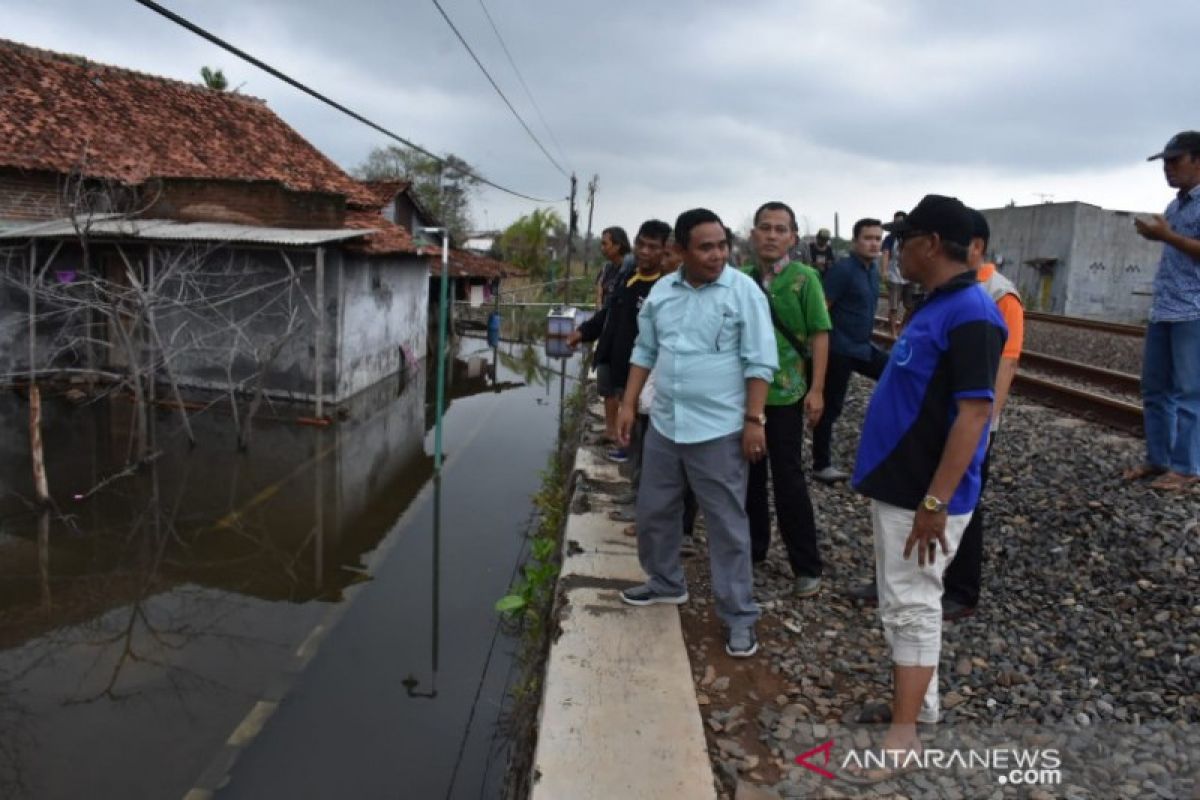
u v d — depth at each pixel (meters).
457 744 4.95
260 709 5.34
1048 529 5.06
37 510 9.05
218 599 7.12
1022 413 8.33
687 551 5.18
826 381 6.25
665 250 5.34
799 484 4.39
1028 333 17.75
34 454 8.95
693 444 3.75
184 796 4.44
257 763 4.75
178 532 8.67
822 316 4.27
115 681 5.69
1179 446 5.34
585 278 47.19
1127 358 13.81
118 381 14.16
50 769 4.65
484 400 17.38
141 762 4.74
